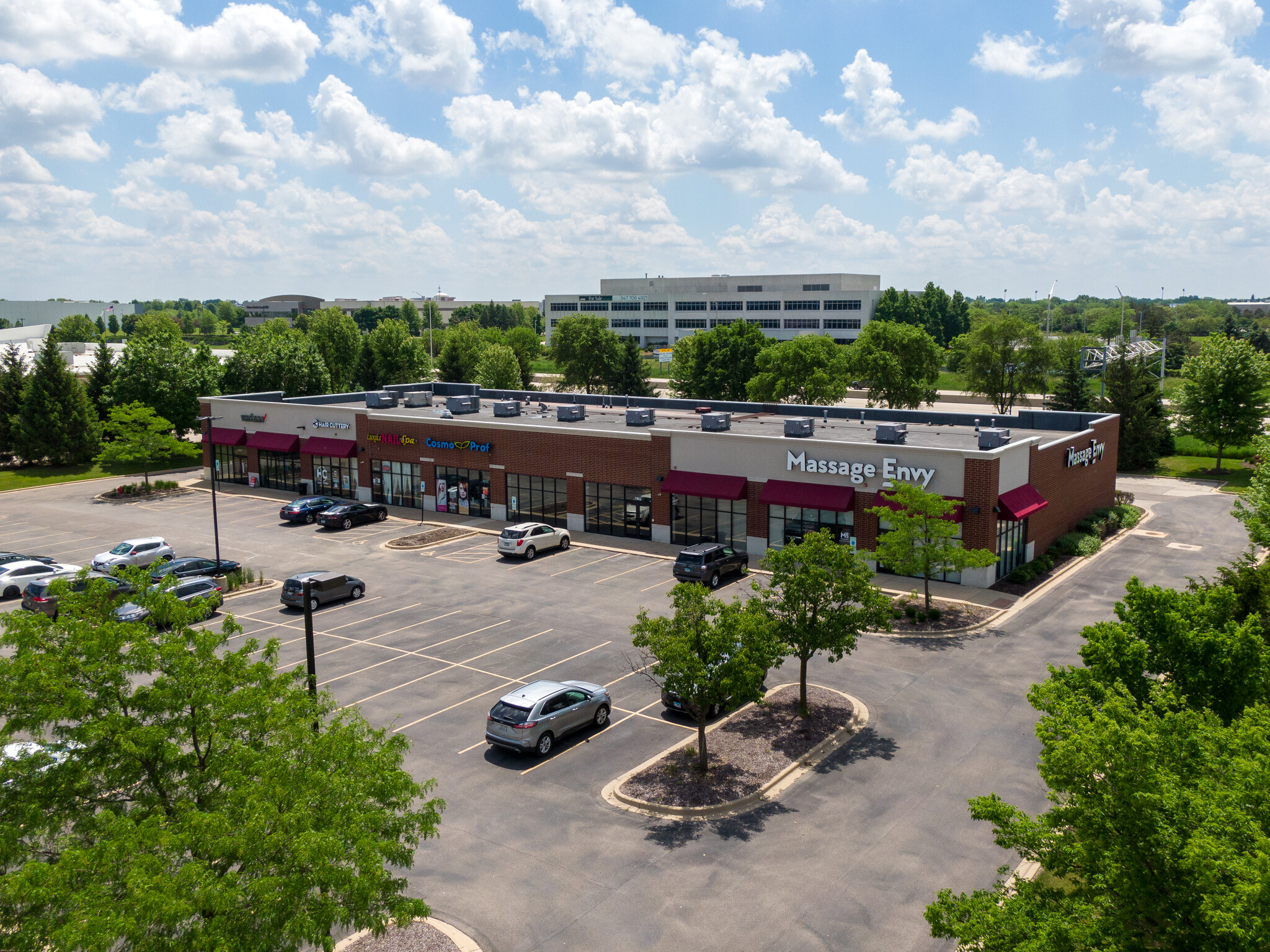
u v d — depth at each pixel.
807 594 26.05
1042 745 25.09
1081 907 11.86
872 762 24.19
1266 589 25.28
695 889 18.42
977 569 40.81
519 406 61.91
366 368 119.31
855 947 16.48
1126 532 52.25
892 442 45.41
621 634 34.75
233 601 39.94
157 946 10.63
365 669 31.23
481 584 42.06
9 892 10.33
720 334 106.19
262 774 13.02
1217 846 10.23
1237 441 73.06
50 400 75.94
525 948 16.56
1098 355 93.12
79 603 15.35
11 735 13.71
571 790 22.80
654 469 50.00
